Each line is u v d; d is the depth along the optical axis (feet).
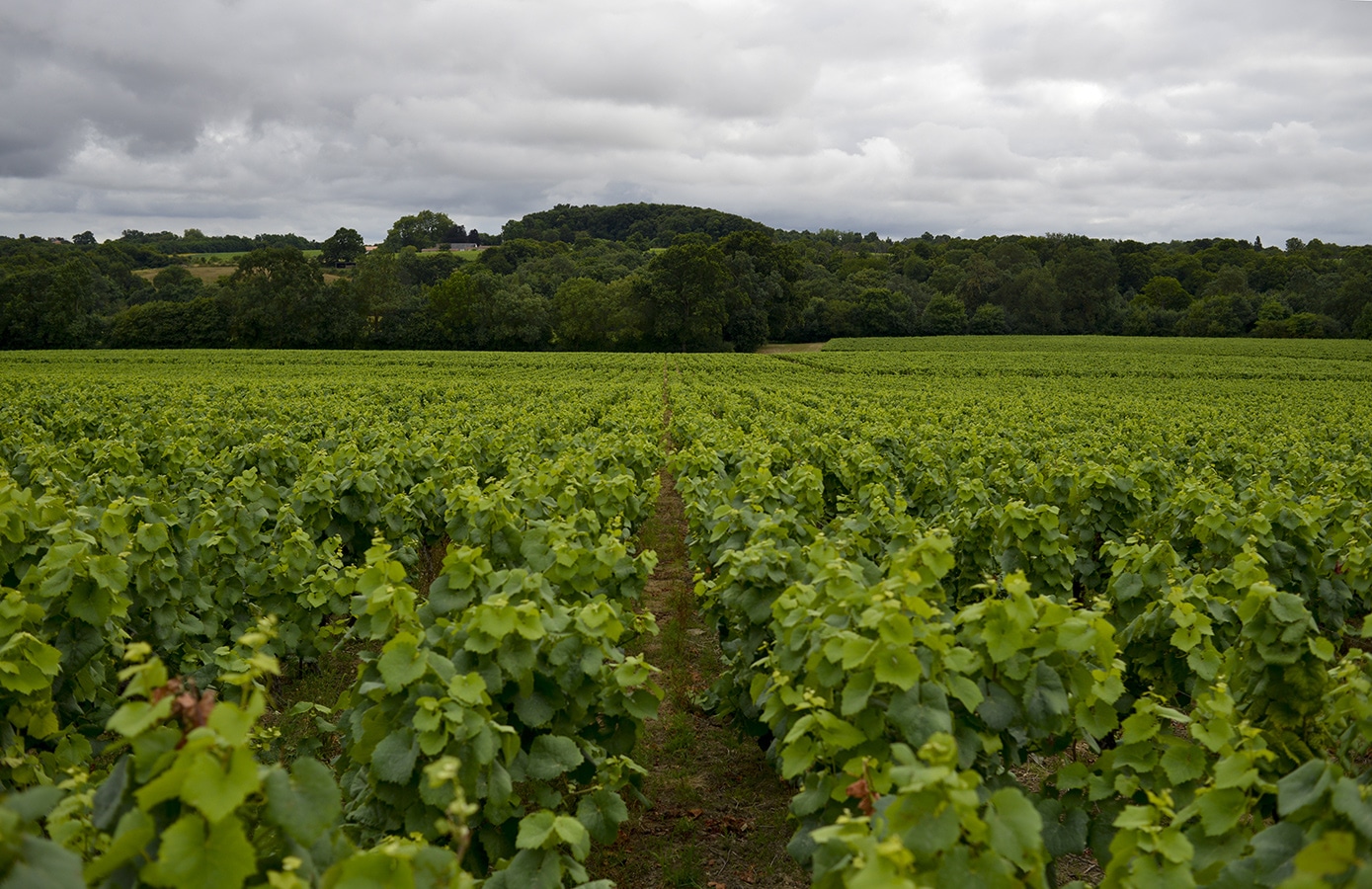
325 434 53.78
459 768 11.41
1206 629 15.71
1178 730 20.06
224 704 7.55
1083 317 337.31
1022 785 18.07
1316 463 42.52
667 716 22.82
